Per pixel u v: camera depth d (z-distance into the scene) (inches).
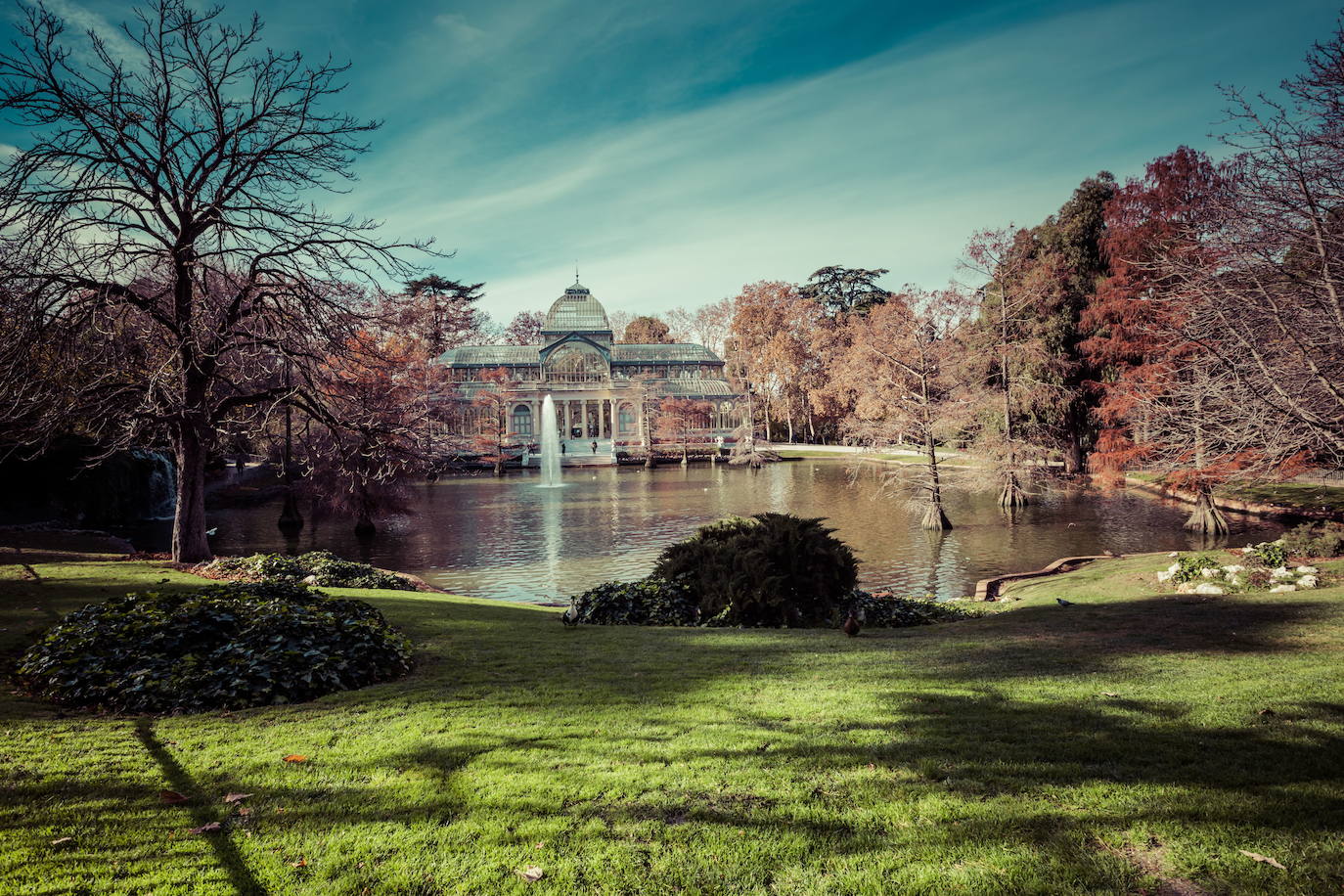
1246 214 434.6
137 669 282.0
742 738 214.8
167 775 192.7
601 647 390.0
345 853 150.8
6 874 140.5
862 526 1236.5
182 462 753.0
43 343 627.2
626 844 151.5
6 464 1091.3
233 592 373.7
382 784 185.5
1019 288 1565.0
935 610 554.3
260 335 732.0
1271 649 333.7
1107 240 1462.8
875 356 1557.6
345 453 831.7
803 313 3661.4
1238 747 194.2
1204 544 946.7
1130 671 293.3
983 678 286.5
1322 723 212.5
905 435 1300.4
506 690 286.0
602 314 4242.1
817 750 202.4
